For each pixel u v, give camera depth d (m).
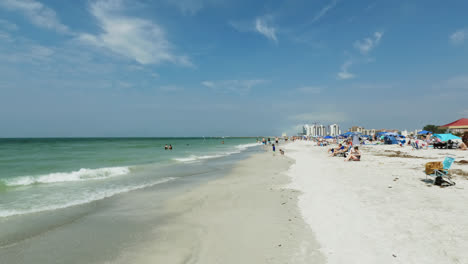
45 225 6.14
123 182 11.91
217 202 8.07
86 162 20.67
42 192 9.82
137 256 4.49
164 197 8.91
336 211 6.39
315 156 24.25
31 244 5.04
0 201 8.45
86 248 4.85
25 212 7.20
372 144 43.12
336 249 4.38
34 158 24.31
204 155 29.28
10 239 5.29
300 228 5.48
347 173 12.26
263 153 32.00
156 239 5.23
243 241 4.98
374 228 5.14
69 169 16.41
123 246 4.92
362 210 6.31
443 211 5.95
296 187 9.80
